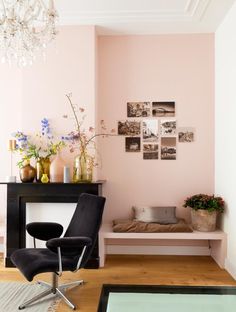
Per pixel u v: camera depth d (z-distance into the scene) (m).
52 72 3.42
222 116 3.34
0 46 2.21
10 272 3.03
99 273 3.00
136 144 3.70
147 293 1.85
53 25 2.26
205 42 3.69
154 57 3.71
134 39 3.72
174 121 3.68
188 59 3.69
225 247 3.16
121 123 3.71
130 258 3.50
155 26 3.50
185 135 3.68
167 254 3.64
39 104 3.42
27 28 2.16
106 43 3.73
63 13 3.19
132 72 3.71
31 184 3.20
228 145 3.12
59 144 3.32
